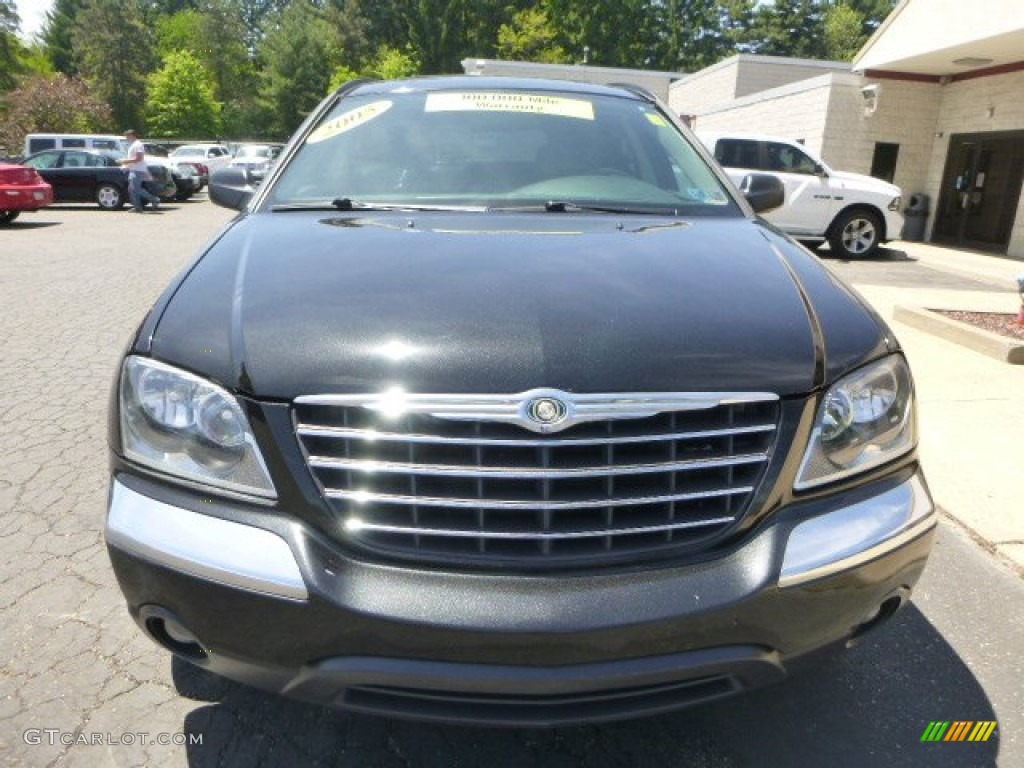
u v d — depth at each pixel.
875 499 1.92
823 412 1.87
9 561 3.04
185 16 77.81
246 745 2.19
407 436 1.71
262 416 1.76
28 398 4.94
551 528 1.72
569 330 1.83
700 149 3.34
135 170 18.62
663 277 2.12
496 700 1.73
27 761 2.10
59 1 77.88
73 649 2.54
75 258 11.05
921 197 16.08
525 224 2.59
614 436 1.72
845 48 64.75
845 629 1.89
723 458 1.77
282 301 1.97
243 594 1.72
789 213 12.37
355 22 63.62
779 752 2.22
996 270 11.72
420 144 3.16
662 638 1.71
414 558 1.73
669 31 59.91
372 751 2.18
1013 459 4.21
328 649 1.71
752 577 1.75
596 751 2.21
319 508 1.74
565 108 3.44
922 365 5.93
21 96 41.16
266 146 34.44
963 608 2.91
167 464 1.83
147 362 1.89
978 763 2.19
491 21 57.03
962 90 15.25
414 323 1.85
